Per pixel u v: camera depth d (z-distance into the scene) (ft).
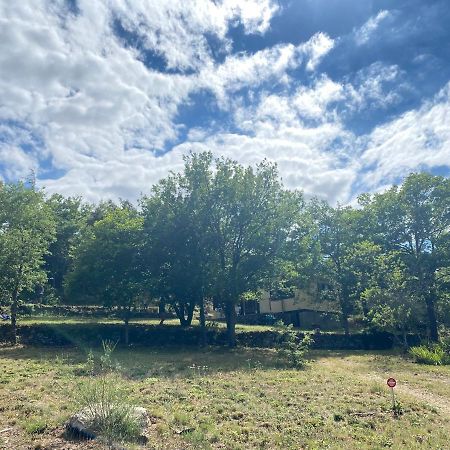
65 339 95.66
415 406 43.01
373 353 101.86
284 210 106.42
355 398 45.65
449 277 122.11
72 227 150.00
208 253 105.40
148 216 105.29
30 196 101.35
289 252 107.55
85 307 131.34
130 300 96.99
